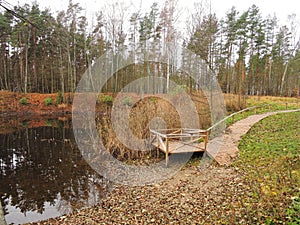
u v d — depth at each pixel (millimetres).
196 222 3396
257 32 25984
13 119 18328
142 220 3760
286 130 7801
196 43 12781
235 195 3926
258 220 2881
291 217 2666
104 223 3832
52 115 20203
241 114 13070
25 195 5172
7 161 7723
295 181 3564
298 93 27953
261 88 27828
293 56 29844
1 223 2434
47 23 16797
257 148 6262
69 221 4043
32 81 24156
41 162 7582
